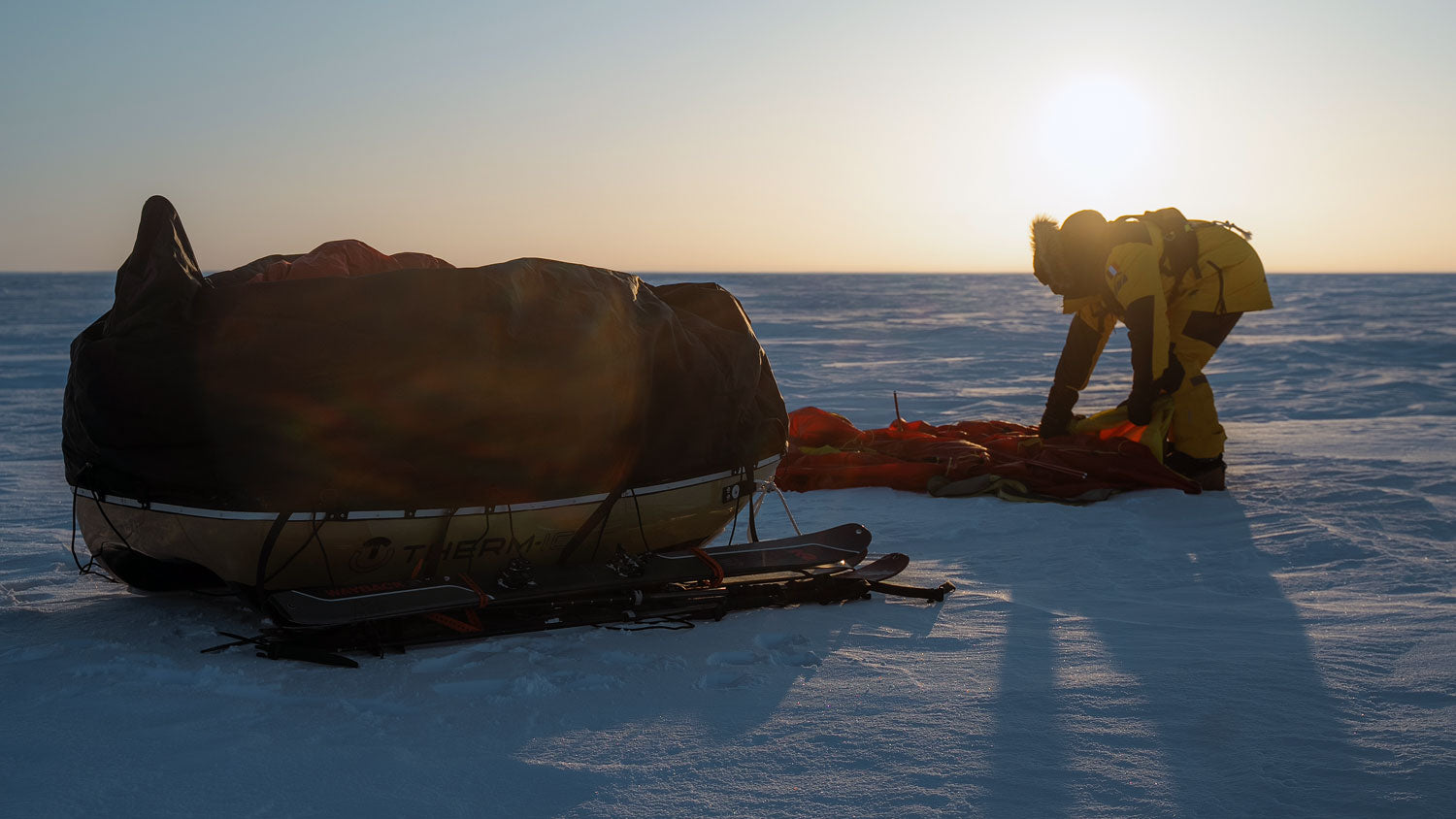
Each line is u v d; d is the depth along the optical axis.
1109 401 13.79
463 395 3.46
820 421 7.57
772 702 2.85
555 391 3.58
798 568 4.03
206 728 2.64
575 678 3.03
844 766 2.41
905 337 29.45
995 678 3.03
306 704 2.84
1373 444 8.84
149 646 3.34
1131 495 6.27
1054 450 6.58
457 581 3.54
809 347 24.75
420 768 2.40
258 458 3.29
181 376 3.27
